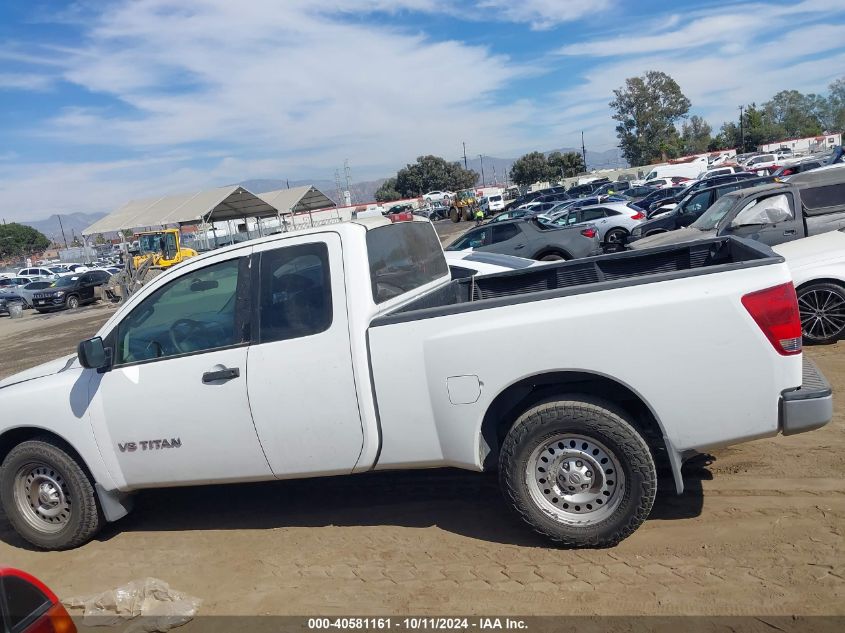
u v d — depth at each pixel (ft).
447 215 219.20
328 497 17.07
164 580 14.02
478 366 12.91
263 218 170.30
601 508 12.94
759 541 12.78
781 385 12.04
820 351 24.53
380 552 14.06
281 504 17.06
